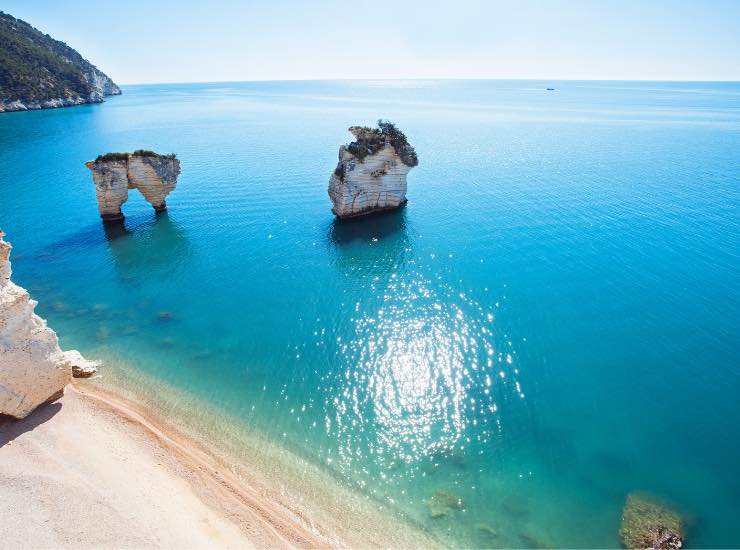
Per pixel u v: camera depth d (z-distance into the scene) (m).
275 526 18.16
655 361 27.61
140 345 29.53
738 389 25.36
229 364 27.80
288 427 23.25
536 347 28.94
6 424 21.55
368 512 19.06
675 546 17.42
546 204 56.03
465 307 33.44
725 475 20.45
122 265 41.50
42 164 81.38
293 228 50.09
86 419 22.47
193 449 21.61
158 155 52.53
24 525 16.47
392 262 41.16
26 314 21.75
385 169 51.78
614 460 21.36
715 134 115.00
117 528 16.80
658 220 49.94
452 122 140.38
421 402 24.91
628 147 95.81
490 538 18.08
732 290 35.16
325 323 32.00
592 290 35.41
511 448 22.14
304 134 114.50
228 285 37.66
